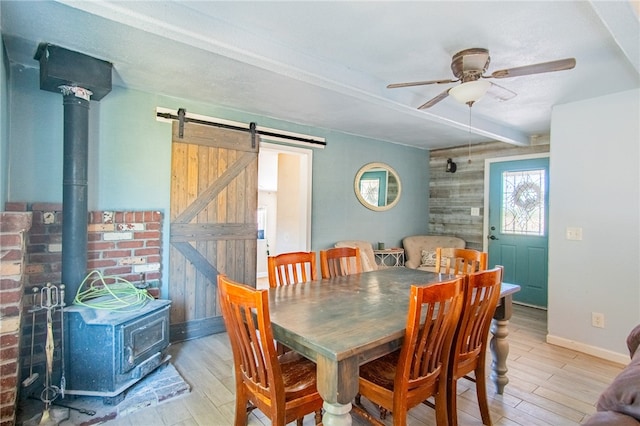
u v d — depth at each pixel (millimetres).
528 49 2201
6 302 1875
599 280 3098
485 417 2066
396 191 5422
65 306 2311
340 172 4688
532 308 4676
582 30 1962
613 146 3021
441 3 1722
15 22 1909
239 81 2809
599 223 3102
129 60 2406
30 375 2221
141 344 2389
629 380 1044
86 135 2453
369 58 2355
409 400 1620
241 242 3697
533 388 2521
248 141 3736
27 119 2504
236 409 1838
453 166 5586
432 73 2613
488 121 3936
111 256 2807
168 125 3195
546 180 4613
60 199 2617
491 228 5176
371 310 1852
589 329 3150
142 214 2959
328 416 1409
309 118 3955
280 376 1502
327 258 2811
